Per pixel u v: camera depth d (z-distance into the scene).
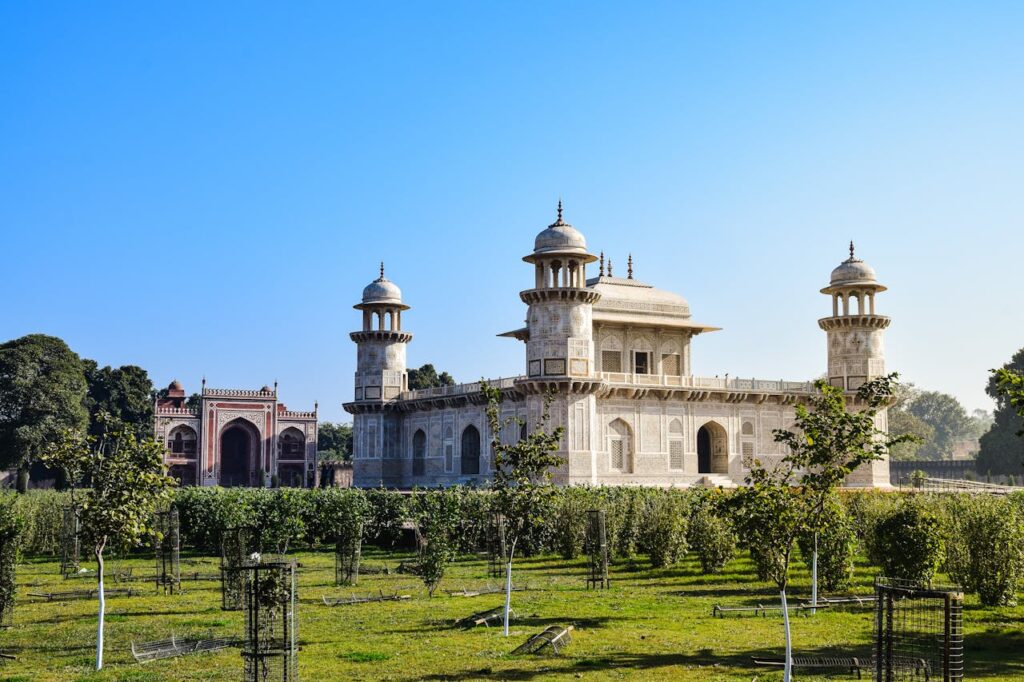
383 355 81.38
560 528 41.03
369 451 81.12
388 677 19.20
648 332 74.56
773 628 24.55
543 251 61.75
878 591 17.09
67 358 92.88
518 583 33.75
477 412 73.06
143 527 22.20
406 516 45.81
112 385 107.62
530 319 62.91
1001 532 27.91
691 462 72.25
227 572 31.11
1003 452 109.94
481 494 44.44
